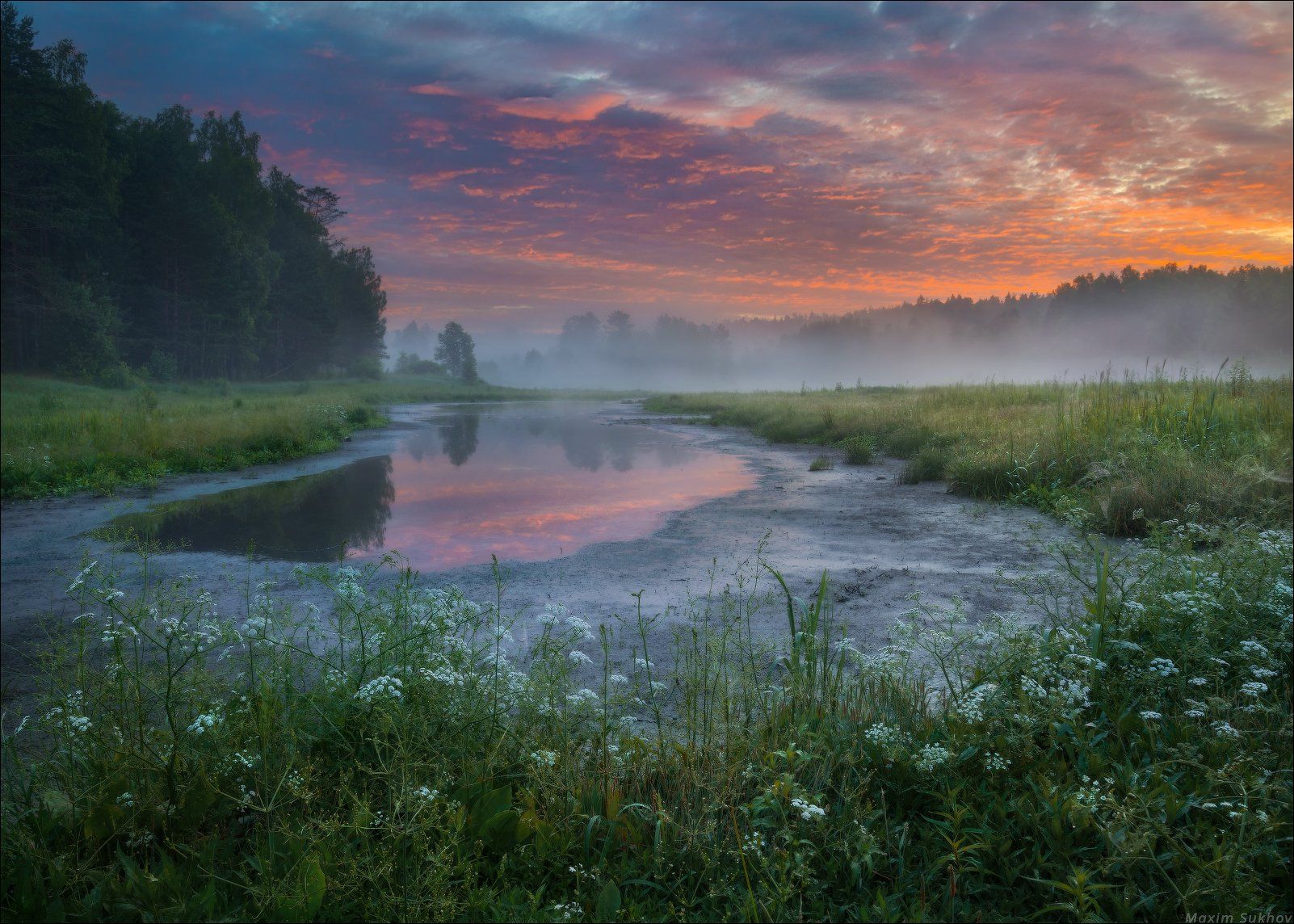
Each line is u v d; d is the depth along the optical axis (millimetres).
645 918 2125
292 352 75938
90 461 13781
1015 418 16531
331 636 4785
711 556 7750
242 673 3172
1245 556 4516
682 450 18781
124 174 51500
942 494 11344
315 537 8930
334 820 2225
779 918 2090
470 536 8906
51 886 2119
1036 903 2291
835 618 5445
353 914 2133
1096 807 2447
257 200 68938
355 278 88625
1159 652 3699
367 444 20656
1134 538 7543
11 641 5391
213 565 7500
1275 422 11273
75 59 48406
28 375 43375
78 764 2611
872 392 36562
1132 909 2162
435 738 2742
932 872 2320
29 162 43188
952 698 3383
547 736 2969
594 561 7594
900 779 2812
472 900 2125
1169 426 11070
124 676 2742
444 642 3135
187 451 15562
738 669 3713
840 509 10320
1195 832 2512
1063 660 3473
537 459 17078
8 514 10547
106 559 7785
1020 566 6816
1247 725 3115
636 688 3768
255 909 2074
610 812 2576
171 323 56594
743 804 2549
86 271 47375
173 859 2314
